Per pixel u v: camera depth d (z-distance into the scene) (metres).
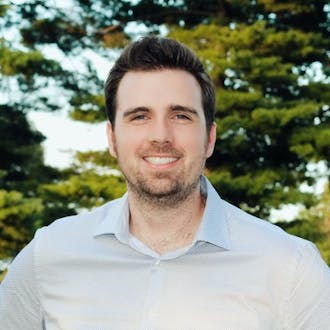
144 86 2.34
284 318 2.31
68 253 2.49
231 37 11.50
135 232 2.48
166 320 2.32
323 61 12.42
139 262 2.42
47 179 13.27
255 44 11.80
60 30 12.77
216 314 2.31
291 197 11.58
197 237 2.38
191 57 2.41
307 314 2.28
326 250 12.05
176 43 2.43
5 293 2.56
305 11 12.06
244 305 2.31
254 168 12.29
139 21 12.88
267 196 11.62
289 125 11.98
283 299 2.30
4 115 13.08
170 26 12.80
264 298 2.31
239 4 12.02
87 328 2.38
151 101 2.32
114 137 2.51
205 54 11.30
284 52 12.03
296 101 11.96
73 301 2.43
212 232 2.39
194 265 2.38
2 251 12.19
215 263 2.38
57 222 2.65
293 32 11.60
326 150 12.05
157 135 2.28
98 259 2.46
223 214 2.47
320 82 12.32
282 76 11.60
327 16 12.48
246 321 2.29
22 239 12.06
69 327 2.40
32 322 2.57
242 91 12.04
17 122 13.34
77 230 2.57
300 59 12.36
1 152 13.34
